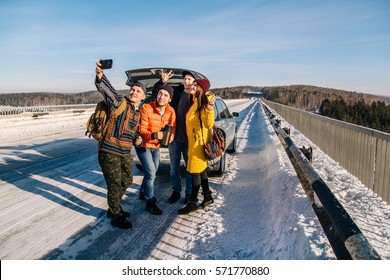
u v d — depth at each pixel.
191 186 4.86
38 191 5.30
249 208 4.65
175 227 4.00
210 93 4.19
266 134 11.48
